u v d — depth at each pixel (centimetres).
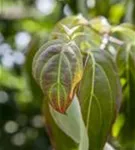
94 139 37
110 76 37
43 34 53
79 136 37
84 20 43
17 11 122
